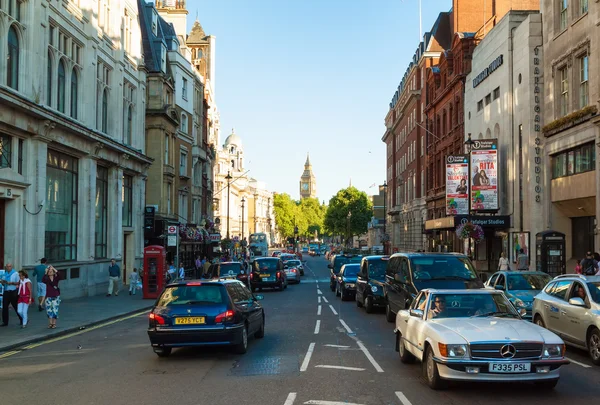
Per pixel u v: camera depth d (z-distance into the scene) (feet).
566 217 98.02
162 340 37.22
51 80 79.61
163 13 188.55
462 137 146.72
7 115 65.82
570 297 39.96
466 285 51.57
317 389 28.43
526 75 104.22
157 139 135.03
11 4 68.95
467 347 26.68
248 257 225.56
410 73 216.95
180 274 108.88
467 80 142.61
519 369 26.30
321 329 52.90
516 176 109.29
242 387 29.09
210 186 205.16
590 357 37.78
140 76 120.57
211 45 221.66
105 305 77.77
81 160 89.20
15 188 69.31
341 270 92.02
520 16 113.50
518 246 105.40
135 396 27.61
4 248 69.31
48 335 50.26
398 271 56.70
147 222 121.80
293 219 583.17
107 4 102.89
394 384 29.48
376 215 357.00
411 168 218.79
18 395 28.37
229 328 37.42
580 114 85.66
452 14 192.44
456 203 122.72
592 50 83.71
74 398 27.48
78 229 88.58
